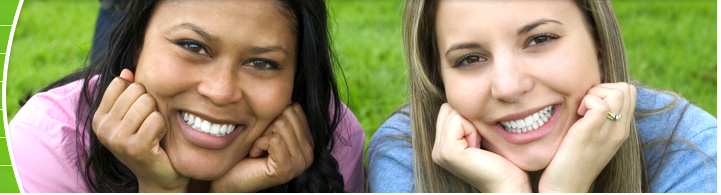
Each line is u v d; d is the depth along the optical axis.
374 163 2.79
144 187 2.59
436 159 2.53
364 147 3.38
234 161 2.54
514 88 2.24
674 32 5.54
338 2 6.73
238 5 2.30
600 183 2.65
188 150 2.45
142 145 2.40
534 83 2.28
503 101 2.30
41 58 4.97
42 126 2.76
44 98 2.86
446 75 2.41
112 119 2.42
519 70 2.26
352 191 3.06
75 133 2.77
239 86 2.36
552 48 2.29
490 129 2.42
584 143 2.31
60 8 6.12
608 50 2.46
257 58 2.36
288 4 2.39
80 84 2.92
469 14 2.29
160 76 2.34
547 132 2.37
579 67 2.31
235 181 2.58
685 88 4.22
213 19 2.29
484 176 2.41
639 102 2.70
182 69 2.32
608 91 2.33
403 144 2.78
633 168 2.55
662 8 6.22
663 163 2.55
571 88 2.30
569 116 2.36
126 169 2.73
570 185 2.35
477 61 2.34
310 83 2.60
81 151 2.75
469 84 2.35
